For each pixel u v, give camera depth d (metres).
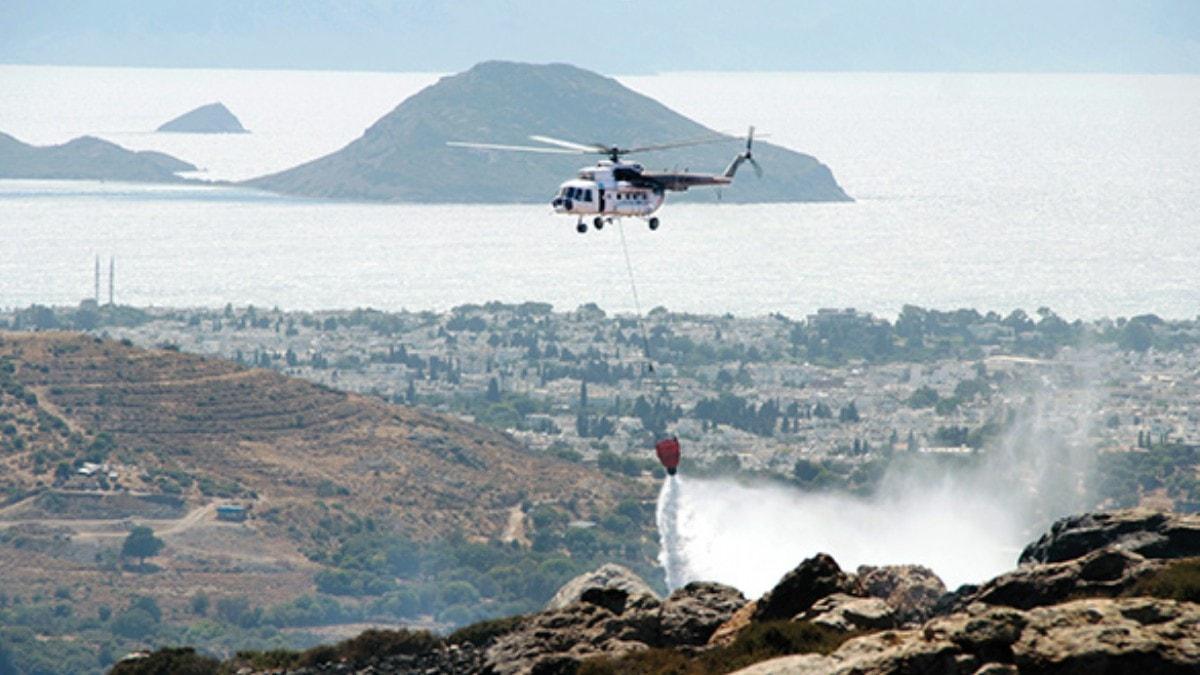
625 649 144.12
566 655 143.50
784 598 147.25
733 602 155.25
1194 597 124.69
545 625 154.12
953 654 113.38
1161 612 115.25
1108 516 158.00
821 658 119.88
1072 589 135.88
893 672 113.56
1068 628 113.12
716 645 142.75
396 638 162.62
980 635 114.31
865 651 119.25
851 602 140.12
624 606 157.38
